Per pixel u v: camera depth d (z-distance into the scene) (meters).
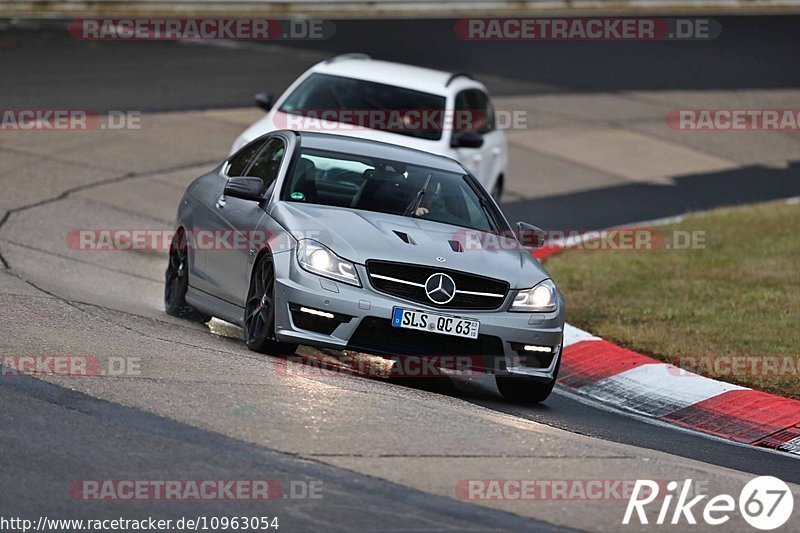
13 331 29.78
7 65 81.38
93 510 19.23
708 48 117.06
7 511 18.83
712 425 33.47
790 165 83.44
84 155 64.00
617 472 23.27
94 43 92.00
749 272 51.81
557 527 20.22
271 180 34.81
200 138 69.88
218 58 90.75
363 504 20.34
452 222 34.06
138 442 22.25
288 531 19.03
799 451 31.33
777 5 142.88
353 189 34.25
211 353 30.42
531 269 32.72
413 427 24.81
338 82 53.53
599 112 90.38
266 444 22.77
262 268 32.22
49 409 23.61
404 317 30.23
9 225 49.88
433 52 101.06
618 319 43.66
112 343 29.91
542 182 72.19
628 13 129.88
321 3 115.06
